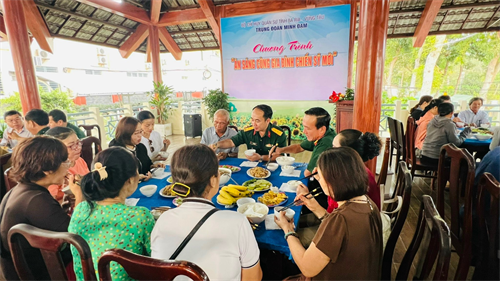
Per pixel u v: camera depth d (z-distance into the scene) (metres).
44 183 1.21
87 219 1.00
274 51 6.07
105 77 13.37
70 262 1.31
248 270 0.91
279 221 1.19
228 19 6.13
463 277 1.35
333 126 6.04
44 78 10.70
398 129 3.26
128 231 1.00
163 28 6.94
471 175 1.29
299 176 1.97
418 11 5.39
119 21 6.40
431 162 2.96
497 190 1.09
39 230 0.84
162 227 0.87
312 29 5.74
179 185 0.89
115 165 1.01
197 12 6.17
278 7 5.67
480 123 4.03
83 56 15.98
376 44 2.74
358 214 0.92
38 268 1.16
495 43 11.38
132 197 1.69
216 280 0.83
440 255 0.69
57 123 2.79
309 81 6.01
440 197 1.69
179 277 0.84
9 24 3.68
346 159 0.95
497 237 1.27
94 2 5.02
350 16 5.47
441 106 2.87
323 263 0.92
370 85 2.84
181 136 7.05
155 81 6.97
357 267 0.91
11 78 10.52
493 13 5.27
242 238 0.87
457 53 12.04
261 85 6.31
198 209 0.86
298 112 6.19
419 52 12.62
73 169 2.03
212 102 6.36
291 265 1.54
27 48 3.84
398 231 1.25
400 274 1.09
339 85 5.85
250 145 2.70
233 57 6.34
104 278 0.72
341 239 0.89
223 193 1.52
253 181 1.82
